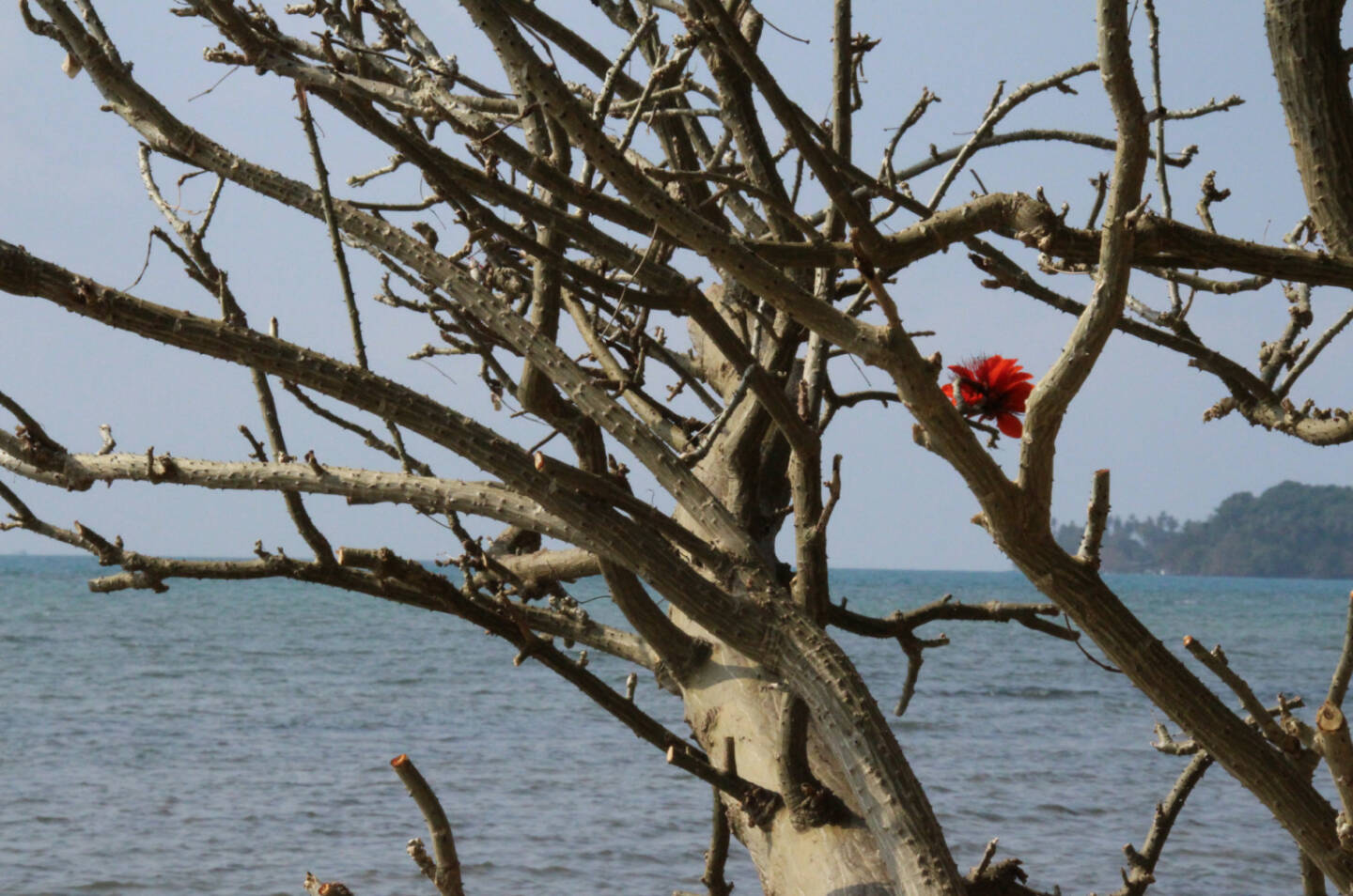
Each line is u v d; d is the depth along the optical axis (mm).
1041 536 7461
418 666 111688
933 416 7234
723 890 15125
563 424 10719
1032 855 45000
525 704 84438
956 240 8586
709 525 9281
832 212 11031
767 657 9102
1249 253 8688
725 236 7414
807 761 11242
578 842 46531
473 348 11500
